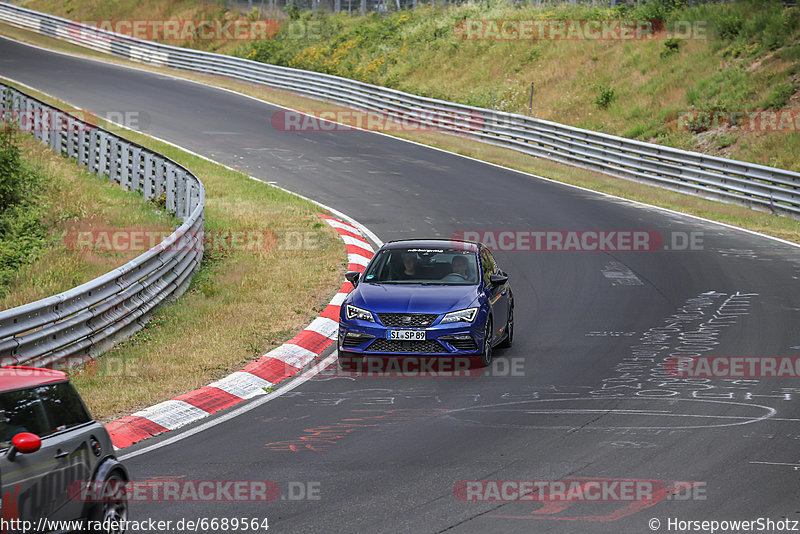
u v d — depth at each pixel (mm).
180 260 57719
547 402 37000
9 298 50344
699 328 50250
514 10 183250
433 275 45688
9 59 183375
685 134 115562
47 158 95750
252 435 33031
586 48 152500
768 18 130250
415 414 35531
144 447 31859
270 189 91625
